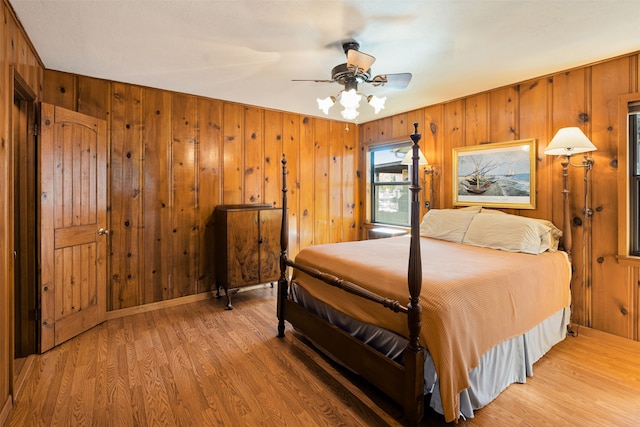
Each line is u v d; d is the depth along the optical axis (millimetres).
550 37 2369
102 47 2518
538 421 1804
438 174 4090
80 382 2182
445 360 1640
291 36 2350
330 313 2516
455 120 3893
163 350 2635
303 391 2102
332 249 2934
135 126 3379
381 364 1885
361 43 2461
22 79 2215
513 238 2889
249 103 4059
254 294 4105
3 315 1829
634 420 1811
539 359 2469
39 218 2553
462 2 1934
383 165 4945
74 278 2846
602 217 2805
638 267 2625
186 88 3500
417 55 2674
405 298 1859
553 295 2559
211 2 1931
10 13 1979
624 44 2486
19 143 2516
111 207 3271
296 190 4602
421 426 1778
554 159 3092
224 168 3971
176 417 1851
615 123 2715
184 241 3725
